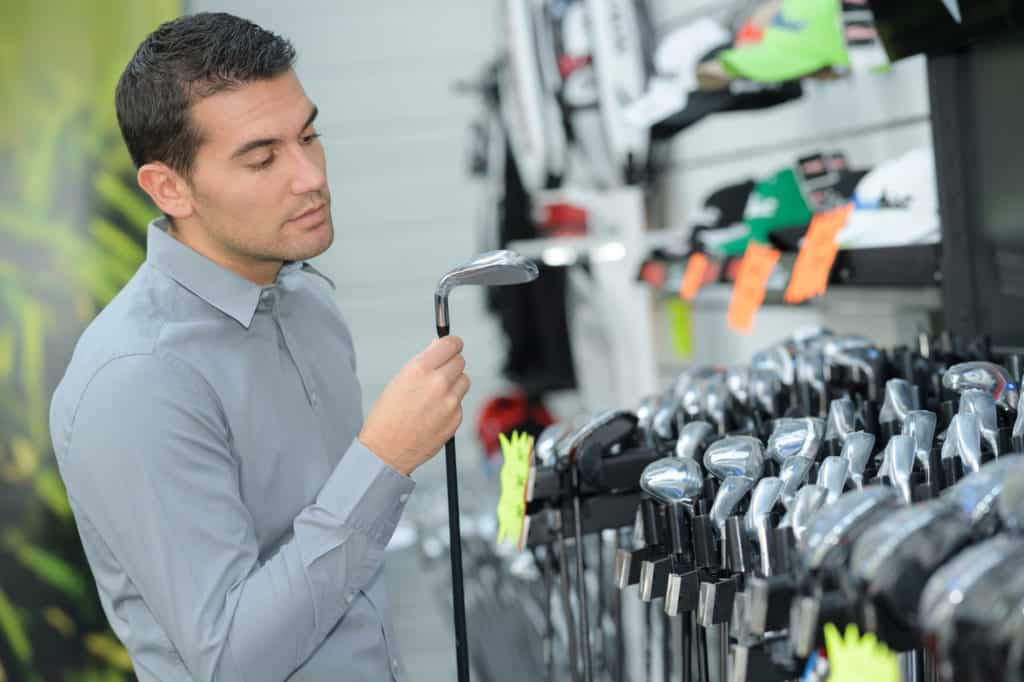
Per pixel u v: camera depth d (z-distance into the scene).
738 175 3.47
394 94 5.16
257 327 1.53
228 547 1.36
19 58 3.86
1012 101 1.74
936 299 2.05
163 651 1.45
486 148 4.30
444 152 5.17
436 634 4.22
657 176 4.06
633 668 2.59
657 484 1.25
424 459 1.38
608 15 3.27
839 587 0.96
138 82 1.41
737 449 1.26
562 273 4.18
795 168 2.53
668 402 1.72
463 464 4.93
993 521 0.92
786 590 1.01
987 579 0.79
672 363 4.08
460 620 1.45
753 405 1.66
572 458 1.54
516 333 4.23
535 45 3.57
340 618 1.54
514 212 4.17
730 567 1.15
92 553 1.48
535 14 3.56
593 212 4.00
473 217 5.18
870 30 2.08
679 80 2.77
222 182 1.40
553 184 3.65
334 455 1.64
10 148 3.86
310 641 1.35
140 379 1.37
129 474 1.34
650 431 1.69
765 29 2.46
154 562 1.34
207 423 1.41
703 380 1.74
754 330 3.37
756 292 2.33
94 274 3.88
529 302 4.21
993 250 1.83
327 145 5.16
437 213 5.17
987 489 0.92
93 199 3.89
